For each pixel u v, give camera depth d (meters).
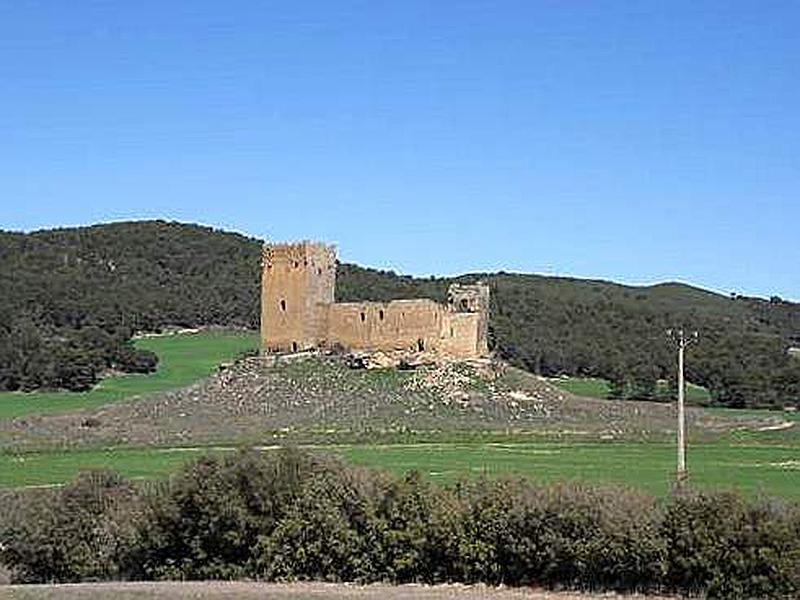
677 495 51.44
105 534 62.34
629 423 132.00
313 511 57.31
